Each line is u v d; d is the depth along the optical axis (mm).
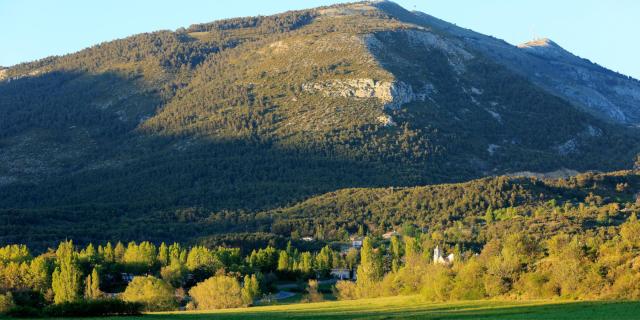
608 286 197500
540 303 196500
